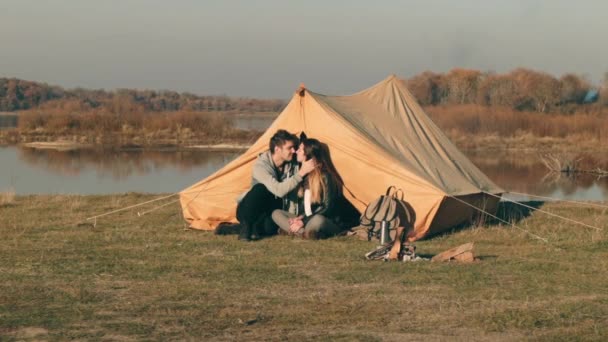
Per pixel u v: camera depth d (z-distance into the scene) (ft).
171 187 66.13
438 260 27.12
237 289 22.65
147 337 17.93
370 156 33.78
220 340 17.72
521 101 201.98
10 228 34.47
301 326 18.84
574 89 211.41
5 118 228.22
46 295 21.85
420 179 32.89
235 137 135.44
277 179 32.86
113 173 78.64
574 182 76.89
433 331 18.43
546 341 17.62
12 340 17.67
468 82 204.33
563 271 25.44
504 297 21.70
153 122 141.79
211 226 34.88
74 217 38.27
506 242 31.99
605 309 20.33
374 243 30.86
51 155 100.83
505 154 113.39
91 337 17.93
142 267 25.80
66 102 163.32
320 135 34.68
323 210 32.58
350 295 21.91
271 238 32.04
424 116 41.68
